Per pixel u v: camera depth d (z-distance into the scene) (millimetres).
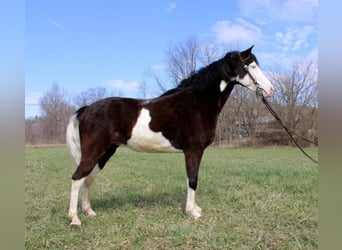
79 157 4590
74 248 3555
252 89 4875
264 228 4008
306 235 3666
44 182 7910
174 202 5391
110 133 4430
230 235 3779
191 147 4633
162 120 4523
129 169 10680
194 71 4973
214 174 8891
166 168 10945
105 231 4016
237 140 34188
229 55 4844
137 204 5340
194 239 3713
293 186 6426
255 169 9875
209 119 4723
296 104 31750
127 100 4656
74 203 4297
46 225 4223
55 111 40375
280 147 29281
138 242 3678
